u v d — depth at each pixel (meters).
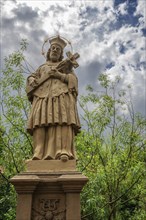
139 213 12.73
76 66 7.30
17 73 12.69
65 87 6.93
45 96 6.76
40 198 5.58
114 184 11.47
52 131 6.38
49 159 6.05
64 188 5.52
